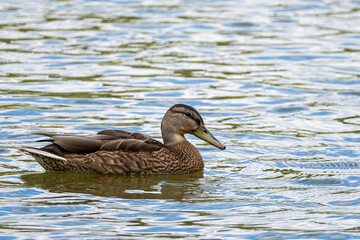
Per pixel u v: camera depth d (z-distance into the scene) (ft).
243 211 35.29
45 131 50.78
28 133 50.29
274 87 65.87
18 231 31.89
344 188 39.45
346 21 97.04
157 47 81.20
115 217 34.12
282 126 53.83
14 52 76.43
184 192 38.75
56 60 73.87
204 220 33.86
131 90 63.77
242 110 58.44
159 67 72.49
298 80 68.59
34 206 35.60
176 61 75.15
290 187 39.70
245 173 42.88
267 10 105.40
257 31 91.20
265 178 41.68
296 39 86.63
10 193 37.81
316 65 74.64
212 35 88.33
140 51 78.95
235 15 100.99
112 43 82.28
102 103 59.31
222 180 41.45
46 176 41.86
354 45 83.66
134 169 42.73
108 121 54.08
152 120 54.85
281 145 48.96
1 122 52.85
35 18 94.89
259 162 45.16
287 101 61.31
